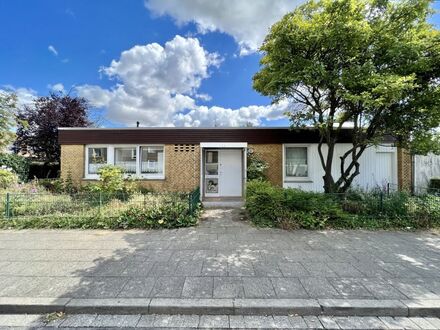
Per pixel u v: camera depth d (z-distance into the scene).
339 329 2.70
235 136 11.10
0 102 8.78
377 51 6.97
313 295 3.18
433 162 11.07
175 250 4.79
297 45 7.02
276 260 4.30
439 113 6.89
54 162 16.94
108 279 3.60
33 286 3.40
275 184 10.89
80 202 7.27
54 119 16.52
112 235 5.75
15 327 2.73
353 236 5.69
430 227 6.35
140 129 11.34
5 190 9.09
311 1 6.91
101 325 2.75
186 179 11.19
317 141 10.91
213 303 2.99
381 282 3.54
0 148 9.23
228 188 10.95
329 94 7.86
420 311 2.95
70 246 5.01
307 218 6.37
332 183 8.52
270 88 7.60
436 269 3.98
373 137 8.04
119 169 9.95
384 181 10.93
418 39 6.88
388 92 6.17
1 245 5.07
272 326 2.74
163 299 3.08
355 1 6.61
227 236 5.67
